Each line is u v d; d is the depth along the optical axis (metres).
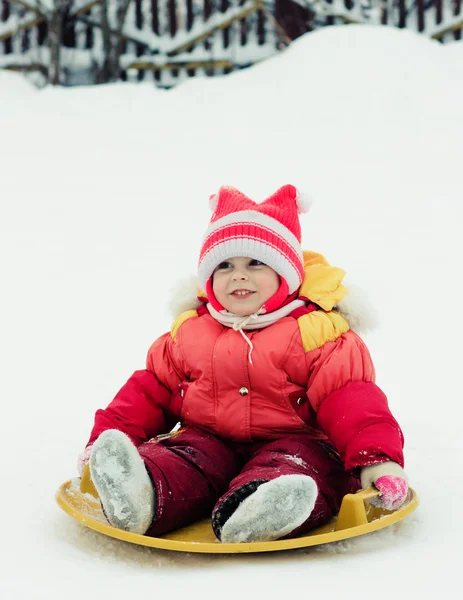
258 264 2.25
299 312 2.23
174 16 10.38
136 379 2.36
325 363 2.14
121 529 1.83
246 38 10.34
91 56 10.61
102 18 10.30
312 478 1.88
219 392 2.21
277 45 10.23
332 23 10.12
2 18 10.62
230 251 2.24
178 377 2.33
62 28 10.60
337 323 2.21
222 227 2.29
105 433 1.82
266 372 2.17
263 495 1.72
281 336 2.18
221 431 2.22
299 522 1.73
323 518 1.95
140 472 1.83
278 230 2.27
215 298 2.30
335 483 2.05
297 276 2.27
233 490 1.80
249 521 1.73
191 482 2.00
